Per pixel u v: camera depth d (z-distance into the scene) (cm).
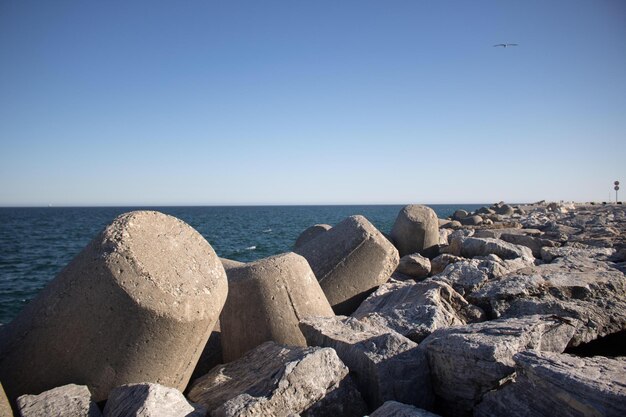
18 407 368
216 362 588
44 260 2305
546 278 618
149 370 414
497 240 930
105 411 375
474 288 637
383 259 775
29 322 433
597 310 546
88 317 405
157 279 411
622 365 346
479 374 382
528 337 409
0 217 8962
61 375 414
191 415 354
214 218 8394
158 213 469
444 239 1313
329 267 759
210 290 444
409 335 525
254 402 353
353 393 396
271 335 544
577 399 306
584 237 1155
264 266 572
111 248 413
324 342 480
